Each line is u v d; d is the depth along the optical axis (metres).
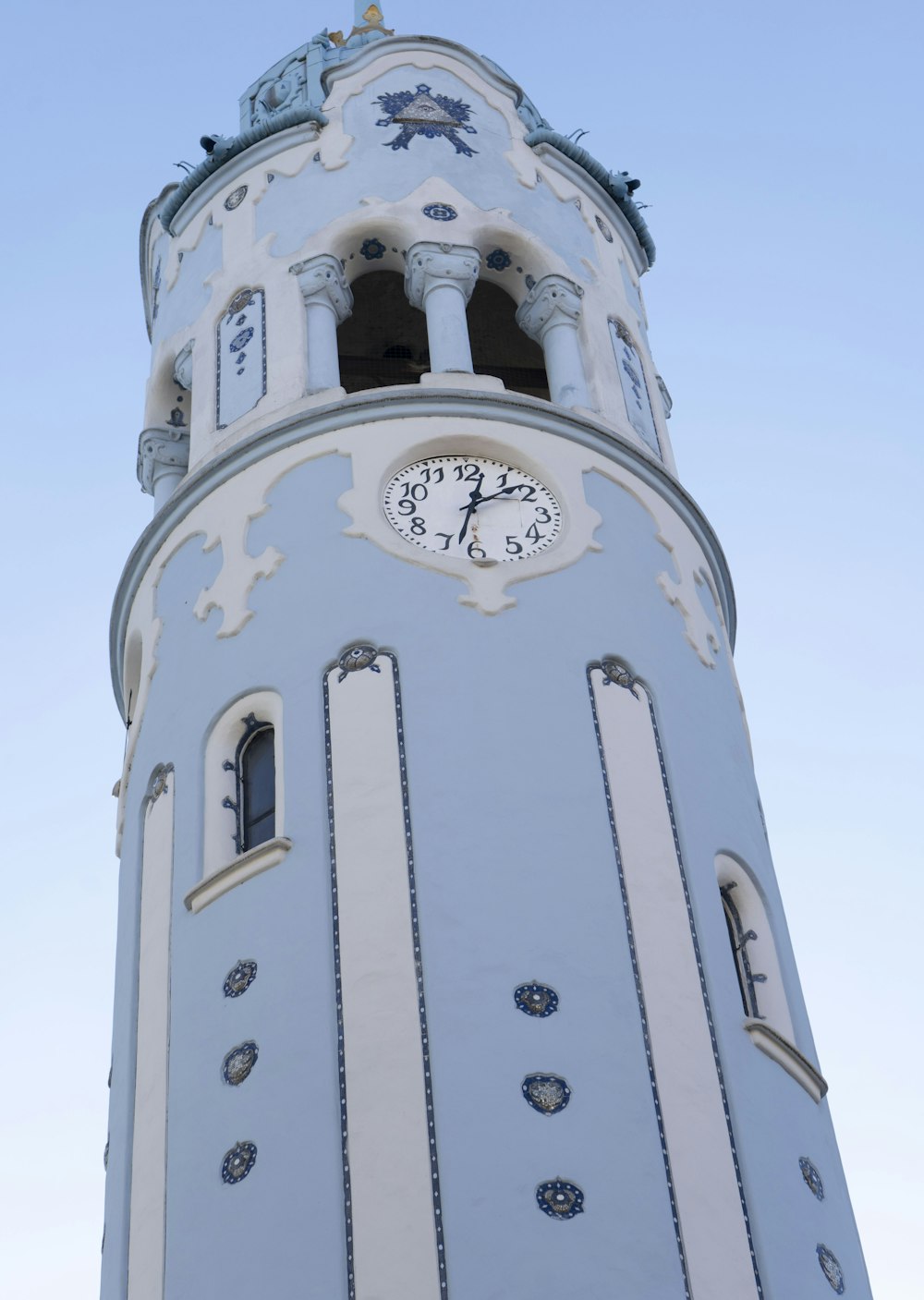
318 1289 19.95
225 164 32.41
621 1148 20.77
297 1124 21.17
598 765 24.03
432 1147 20.56
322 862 23.05
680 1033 22.02
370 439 27.09
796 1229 21.34
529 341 33.38
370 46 33.22
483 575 25.50
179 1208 21.59
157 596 27.67
